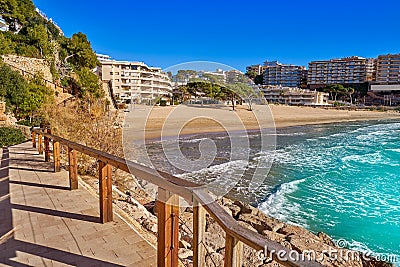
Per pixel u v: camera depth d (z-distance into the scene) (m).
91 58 34.69
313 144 20.91
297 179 10.62
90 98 10.13
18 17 27.28
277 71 100.88
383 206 8.05
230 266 1.41
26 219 3.47
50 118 9.23
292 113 51.09
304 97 72.94
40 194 4.43
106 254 2.70
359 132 30.31
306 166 13.03
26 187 4.80
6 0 26.31
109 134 7.74
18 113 15.02
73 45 33.25
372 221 7.02
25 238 2.99
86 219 3.48
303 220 7.01
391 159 15.12
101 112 8.18
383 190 9.57
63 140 4.82
